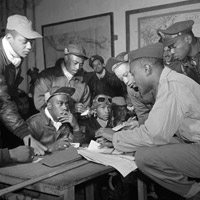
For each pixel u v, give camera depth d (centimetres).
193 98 162
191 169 155
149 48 185
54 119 237
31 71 243
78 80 233
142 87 192
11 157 166
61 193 129
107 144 187
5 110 215
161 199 225
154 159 154
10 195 154
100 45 226
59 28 240
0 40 220
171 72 171
